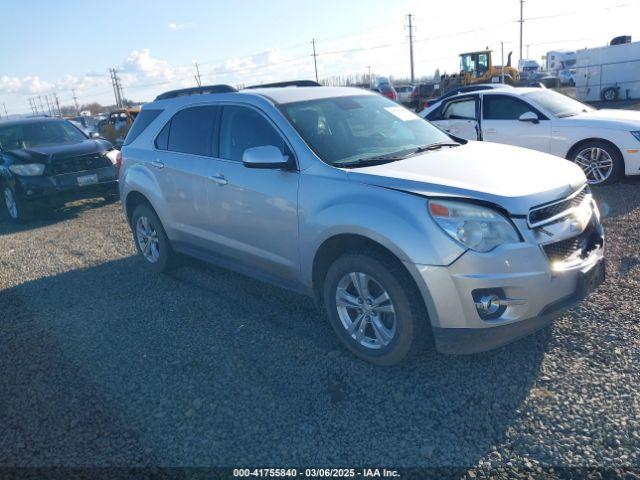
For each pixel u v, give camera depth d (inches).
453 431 118.1
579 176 148.6
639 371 132.6
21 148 384.8
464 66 1320.1
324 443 117.4
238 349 159.3
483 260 123.6
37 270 253.8
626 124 314.3
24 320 193.3
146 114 230.2
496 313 127.4
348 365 146.6
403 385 135.8
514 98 351.9
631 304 166.6
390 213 131.6
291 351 155.9
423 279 126.6
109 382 146.7
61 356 163.3
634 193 303.0
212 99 195.0
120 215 362.3
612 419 117.0
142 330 176.9
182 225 206.2
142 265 245.8
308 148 158.4
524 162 151.8
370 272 137.1
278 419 126.0
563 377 133.1
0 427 130.2
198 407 132.5
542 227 128.7
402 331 133.9
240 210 175.3
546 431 115.6
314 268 154.6
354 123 177.6
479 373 138.2
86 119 1278.3
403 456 111.9
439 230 125.8
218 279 219.5
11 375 154.3
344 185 144.4
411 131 186.4
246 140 177.9
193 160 195.5
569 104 359.3
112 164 384.8
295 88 192.5
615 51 1152.2
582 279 132.7
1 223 389.7
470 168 144.6
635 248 215.2
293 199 155.6
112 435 124.5
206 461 114.4
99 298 209.0
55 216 390.6
